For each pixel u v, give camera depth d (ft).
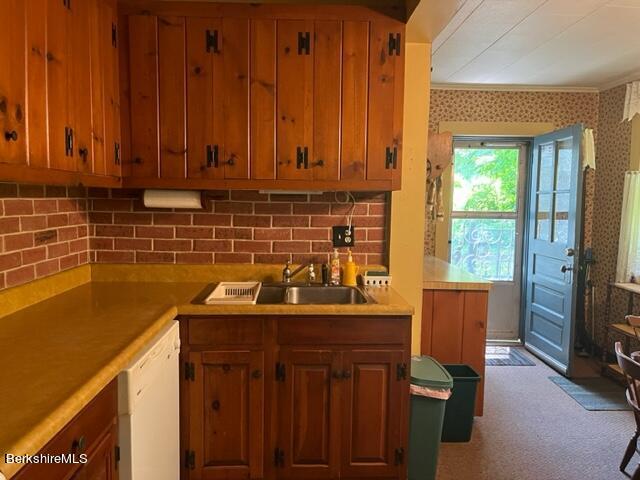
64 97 5.26
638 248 12.08
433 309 9.24
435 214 10.43
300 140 7.16
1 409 3.28
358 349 6.65
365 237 8.39
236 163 7.14
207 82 7.04
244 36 7.00
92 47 6.03
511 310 15.26
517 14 8.46
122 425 4.41
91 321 5.56
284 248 8.32
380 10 7.06
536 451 8.29
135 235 8.15
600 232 13.73
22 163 4.44
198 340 6.54
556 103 14.15
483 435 8.84
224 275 8.23
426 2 6.30
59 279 7.05
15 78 4.31
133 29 6.92
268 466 6.75
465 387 8.43
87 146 5.88
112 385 4.28
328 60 7.09
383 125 7.19
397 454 6.81
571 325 11.85
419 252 8.30
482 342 9.33
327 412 6.72
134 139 7.06
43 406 3.33
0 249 5.65
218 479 6.70
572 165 11.79
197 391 6.59
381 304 6.70
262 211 8.25
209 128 7.09
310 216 8.30
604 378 11.86
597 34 9.46
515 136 14.34
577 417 9.63
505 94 14.15
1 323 5.45
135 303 6.53
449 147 10.19
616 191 13.12
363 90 7.14
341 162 7.20
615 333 12.72
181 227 8.18
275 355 6.62
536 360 13.32
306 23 7.04
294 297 7.88
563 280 12.23
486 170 14.93
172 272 8.18
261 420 6.68
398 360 6.69
